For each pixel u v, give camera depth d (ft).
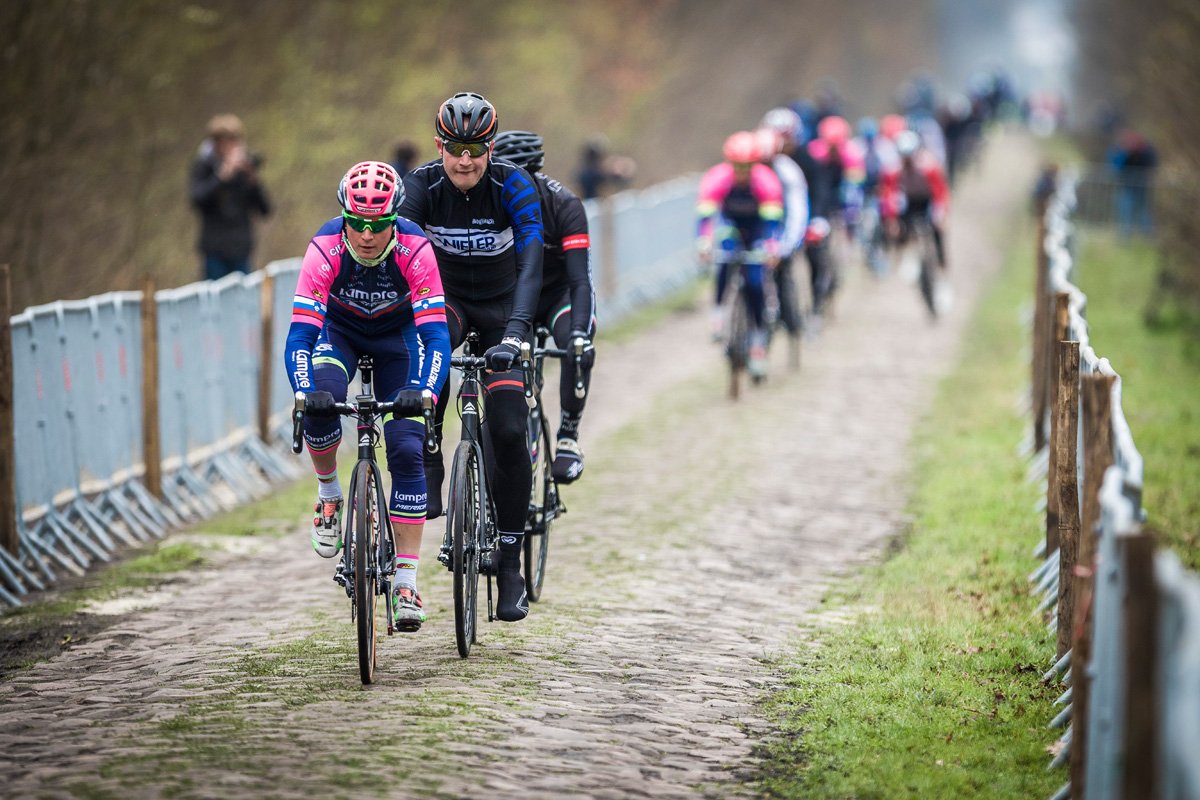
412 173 62.85
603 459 115.03
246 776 46.39
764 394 142.92
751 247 138.21
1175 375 158.30
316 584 80.23
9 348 80.53
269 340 116.57
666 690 59.72
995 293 216.13
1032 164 449.48
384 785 45.88
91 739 51.11
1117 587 38.83
